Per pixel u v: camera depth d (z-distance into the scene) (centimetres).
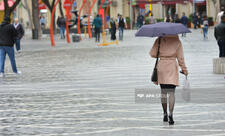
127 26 12606
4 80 2878
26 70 3412
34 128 1528
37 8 8306
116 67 3369
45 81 2761
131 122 1592
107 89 2362
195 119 1616
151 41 6631
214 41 5988
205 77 2691
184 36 7388
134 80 2658
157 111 1777
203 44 5453
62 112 1797
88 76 2916
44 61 4056
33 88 2491
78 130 1484
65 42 7106
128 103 1953
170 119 1548
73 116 1714
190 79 2623
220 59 2852
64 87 2486
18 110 1864
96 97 2130
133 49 5112
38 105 1967
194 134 1403
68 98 2128
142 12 13050
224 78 2595
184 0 11181
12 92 2372
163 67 1576
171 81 1562
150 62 3656
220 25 3067
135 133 1430
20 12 14600
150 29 1580
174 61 1580
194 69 3081
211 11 11681
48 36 9544
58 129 1505
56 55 4647
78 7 13762
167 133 1423
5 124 1602
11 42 3103
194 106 1852
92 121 1619
